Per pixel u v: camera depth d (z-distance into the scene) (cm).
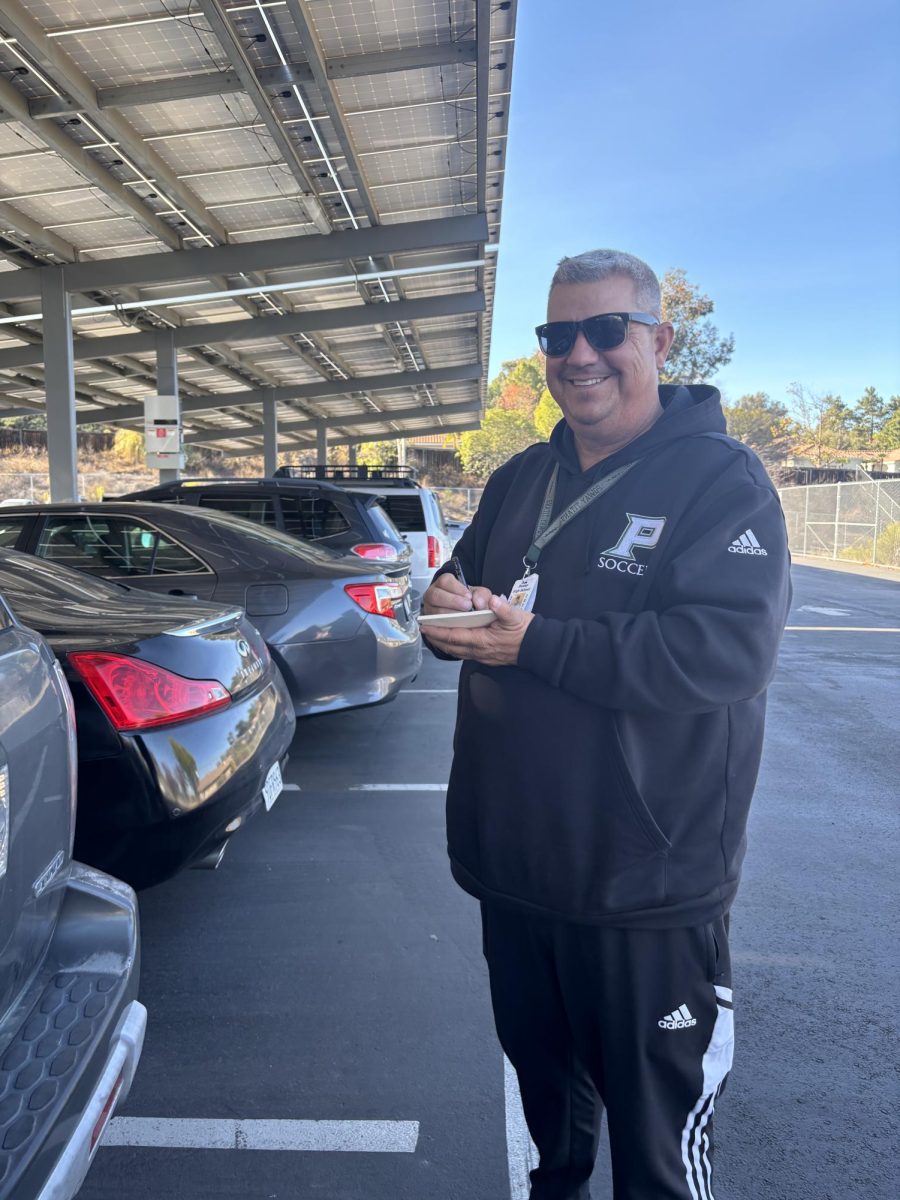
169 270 1209
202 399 2431
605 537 157
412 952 310
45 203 1054
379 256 1265
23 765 152
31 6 689
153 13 709
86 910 173
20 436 5616
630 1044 154
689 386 172
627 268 159
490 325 2033
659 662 139
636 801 148
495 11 751
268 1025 265
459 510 4750
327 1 716
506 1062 249
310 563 507
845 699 727
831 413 5753
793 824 439
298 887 361
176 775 264
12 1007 152
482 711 164
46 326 1222
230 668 302
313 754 551
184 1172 207
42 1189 128
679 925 150
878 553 2305
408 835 417
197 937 319
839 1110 231
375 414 3166
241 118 895
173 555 505
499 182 1130
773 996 284
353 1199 199
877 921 337
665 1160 156
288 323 1580
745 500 147
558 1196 177
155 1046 255
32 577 332
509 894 160
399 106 901
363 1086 238
